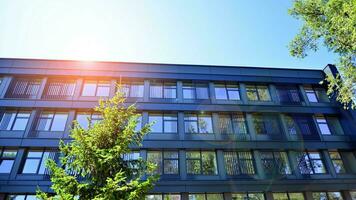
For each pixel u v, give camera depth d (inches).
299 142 853.2
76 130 415.8
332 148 854.5
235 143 824.9
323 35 627.2
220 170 773.9
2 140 741.3
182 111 861.8
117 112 455.5
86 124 802.2
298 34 669.3
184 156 781.9
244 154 821.9
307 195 767.7
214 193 745.0
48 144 749.9
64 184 373.7
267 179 775.7
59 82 868.6
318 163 838.5
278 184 770.8
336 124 928.9
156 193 717.9
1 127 766.5
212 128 853.8
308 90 990.4
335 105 946.7
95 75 881.5
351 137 877.8
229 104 896.9
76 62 895.1
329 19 586.2
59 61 888.9
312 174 807.1
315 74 1004.6
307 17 647.1
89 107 821.9
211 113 880.9
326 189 780.0
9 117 789.9
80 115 819.4
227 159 804.6
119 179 361.1
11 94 822.5
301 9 657.0
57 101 821.2
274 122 892.6
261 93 955.3
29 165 724.7
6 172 708.0
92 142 414.3
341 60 593.6
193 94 911.7
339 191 794.2
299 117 911.0
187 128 841.5
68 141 757.3
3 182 687.1
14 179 692.7
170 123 844.0
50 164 387.5
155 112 853.8
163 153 785.6
